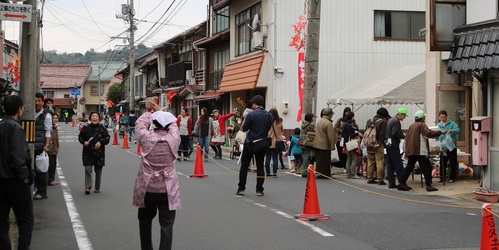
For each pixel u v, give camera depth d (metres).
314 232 8.20
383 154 13.98
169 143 6.38
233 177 15.47
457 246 7.36
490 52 10.84
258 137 11.72
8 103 6.43
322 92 25.69
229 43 32.09
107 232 8.20
